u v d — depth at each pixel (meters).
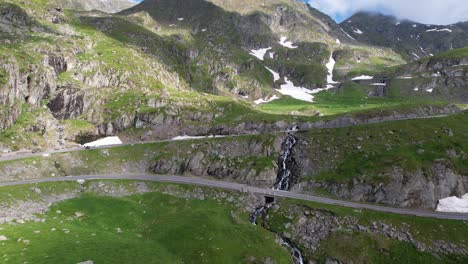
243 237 88.62
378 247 89.25
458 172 113.81
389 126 142.75
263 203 112.25
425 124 143.75
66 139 156.75
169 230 90.31
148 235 89.81
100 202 105.44
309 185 121.19
